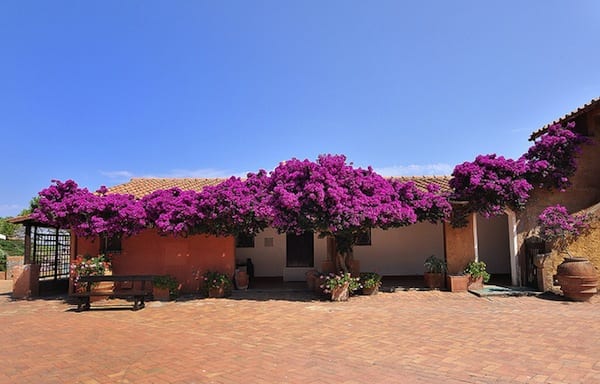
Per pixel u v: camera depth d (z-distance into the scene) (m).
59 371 6.49
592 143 13.99
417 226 18.27
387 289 14.48
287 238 18.05
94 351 7.58
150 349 7.67
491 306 11.55
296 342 8.07
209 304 12.46
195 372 6.36
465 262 14.55
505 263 18.05
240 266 17.12
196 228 13.20
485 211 13.96
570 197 14.57
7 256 26.12
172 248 14.86
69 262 15.55
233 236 14.84
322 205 11.80
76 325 9.93
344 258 13.61
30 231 14.76
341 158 12.95
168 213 12.82
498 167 13.90
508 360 6.78
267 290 14.89
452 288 13.95
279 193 11.93
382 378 6.01
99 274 13.83
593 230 13.33
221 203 12.44
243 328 9.34
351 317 10.34
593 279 11.99
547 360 6.75
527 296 12.98
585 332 8.48
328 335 8.59
